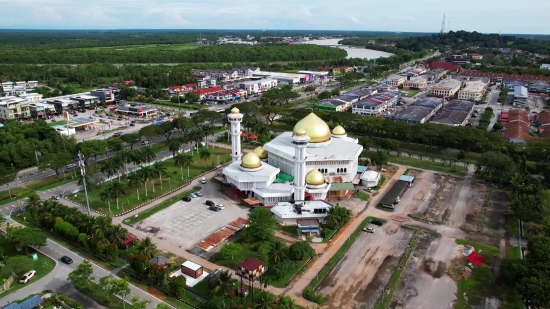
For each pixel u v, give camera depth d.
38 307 95.12
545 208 134.88
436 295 103.25
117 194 145.00
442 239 131.75
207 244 123.81
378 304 99.31
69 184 174.25
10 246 122.69
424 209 153.88
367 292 104.19
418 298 102.00
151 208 151.62
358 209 154.00
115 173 177.12
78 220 128.62
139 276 108.62
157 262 111.12
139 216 144.75
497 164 174.75
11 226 130.38
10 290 102.00
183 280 100.12
